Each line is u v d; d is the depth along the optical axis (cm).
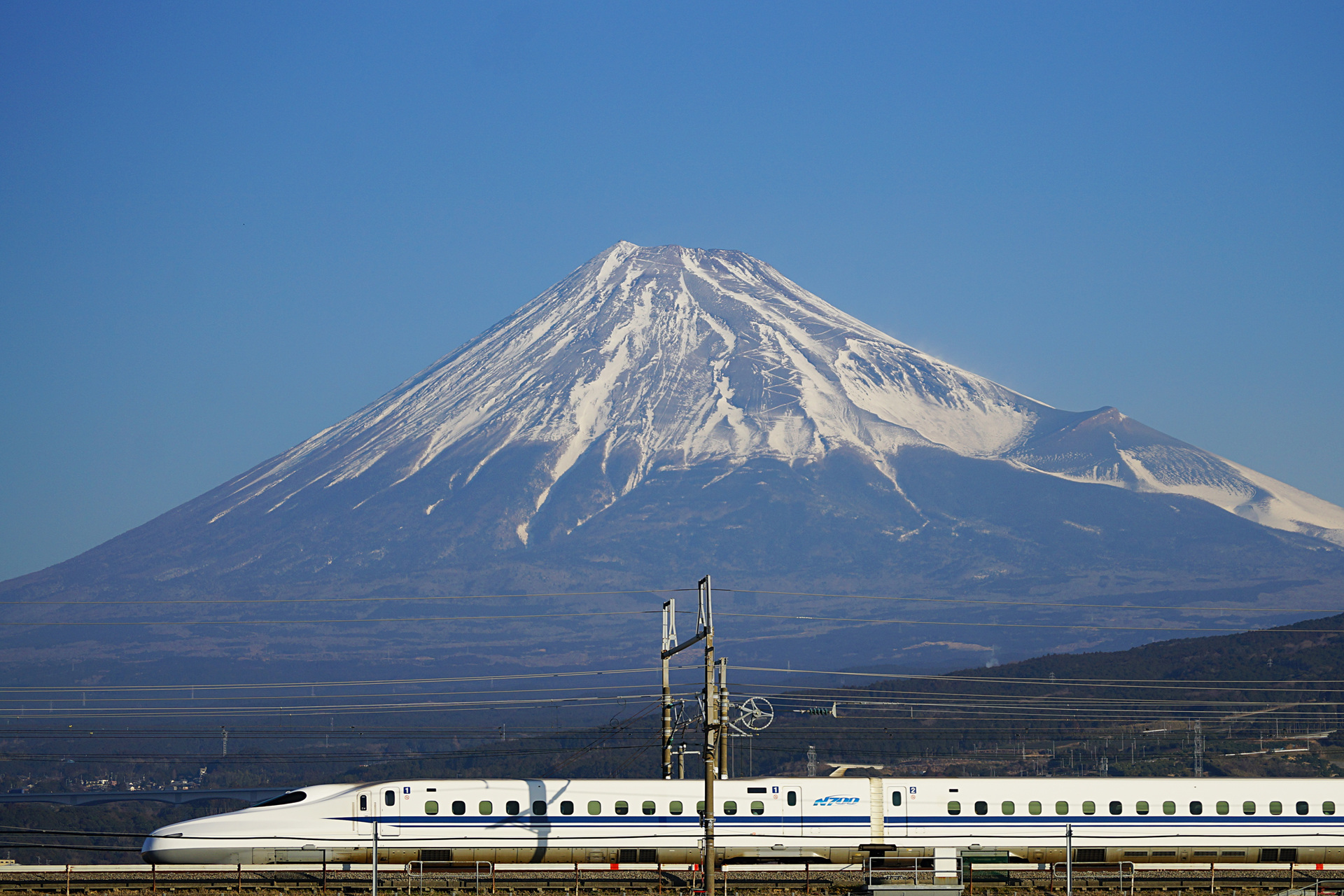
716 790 11769
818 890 10812
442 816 11656
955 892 10150
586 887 10800
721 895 10419
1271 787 12144
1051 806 11919
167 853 11488
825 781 11856
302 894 10356
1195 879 11400
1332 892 10512
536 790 11744
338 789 11950
